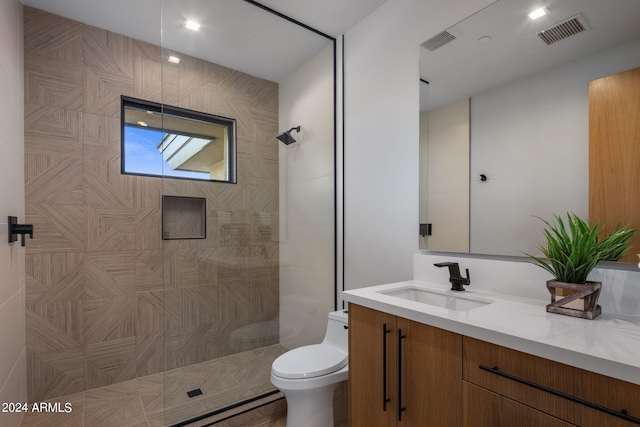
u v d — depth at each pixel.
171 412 1.96
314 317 2.58
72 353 2.31
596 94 1.27
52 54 2.27
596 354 0.79
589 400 0.80
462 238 1.70
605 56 1.25
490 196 1.59
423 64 1.89
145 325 2.58
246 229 2.34
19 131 2.03
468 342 1.05
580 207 1.30
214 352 2.19
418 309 1.22
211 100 2.19
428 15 1.87
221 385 2.17
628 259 1.19
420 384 1.20
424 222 1.88
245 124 2.32
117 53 2.51
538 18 1.45
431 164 1.85
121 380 2.47
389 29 2.11
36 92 2.22
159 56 2.68
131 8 2.23
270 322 2.42
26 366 2.14
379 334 1.37
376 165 2.19
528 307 1.26
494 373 0.98
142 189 2.59
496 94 1.58
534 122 1.45
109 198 2.46
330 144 2.53
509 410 0.95
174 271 2.08
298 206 2.51
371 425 1.40
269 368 2.38
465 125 1.70
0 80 1.58
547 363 0.87
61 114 2.30
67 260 2.31
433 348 1.16
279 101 2.43
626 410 0.74
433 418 1.15
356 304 1.49
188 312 2.12
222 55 2.21
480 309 1.23
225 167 2.26
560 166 1.36
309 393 1.66
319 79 2.50
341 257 2.45
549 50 1.41
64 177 2.30
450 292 1.58
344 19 2.32
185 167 2.12
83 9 2.24
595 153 1.27
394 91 2.07
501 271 1.51
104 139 2.45
